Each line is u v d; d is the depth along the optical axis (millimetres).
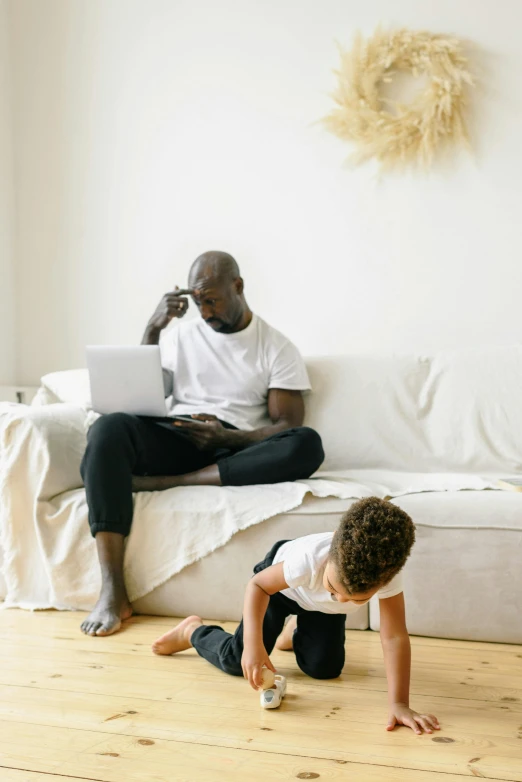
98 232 3369
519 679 1687
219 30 3238
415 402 2727
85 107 3375
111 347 2289
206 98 3254
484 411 2658
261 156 3203
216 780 1198
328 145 3131
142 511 2174
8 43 3406
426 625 1993
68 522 2211
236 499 2137
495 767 1259
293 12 3160
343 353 3137
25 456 2260
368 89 3051
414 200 3057
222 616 2115
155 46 3305
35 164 3410
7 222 3400
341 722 1442
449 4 3010
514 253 2986
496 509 1977
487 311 3012
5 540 2256
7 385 3379
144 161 3322
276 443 2260
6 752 1290
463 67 2992
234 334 2580
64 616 2150
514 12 2961
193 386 2594
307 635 1658
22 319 3424
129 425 2215
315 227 3152
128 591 2168
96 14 3355
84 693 1571
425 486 2193
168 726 1411
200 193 3268
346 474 2480
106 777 1203
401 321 3084
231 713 1480
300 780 1201
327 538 1539
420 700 1561
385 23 3066
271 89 3188
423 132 3016
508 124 2979
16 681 1635
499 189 2992
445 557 1981
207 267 2494
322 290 3152
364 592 1373
